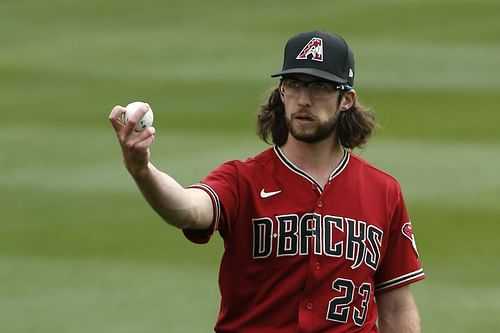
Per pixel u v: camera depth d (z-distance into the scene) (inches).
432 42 3777.1
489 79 3299.7
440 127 2738.7
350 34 3927.2
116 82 3334.2
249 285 773.9
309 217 770.8
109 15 4453.7
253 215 768.3
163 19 4325.8
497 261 1795.0
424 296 1651.1
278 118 795.4
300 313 763.4
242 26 4111.7
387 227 800.3
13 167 2396.7
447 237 1909.4
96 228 2003.0
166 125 2792.8
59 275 1760.6
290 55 767.7
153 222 2031.3
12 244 1926.7
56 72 3484.3
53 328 1518.2
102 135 2689.5
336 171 791.7
